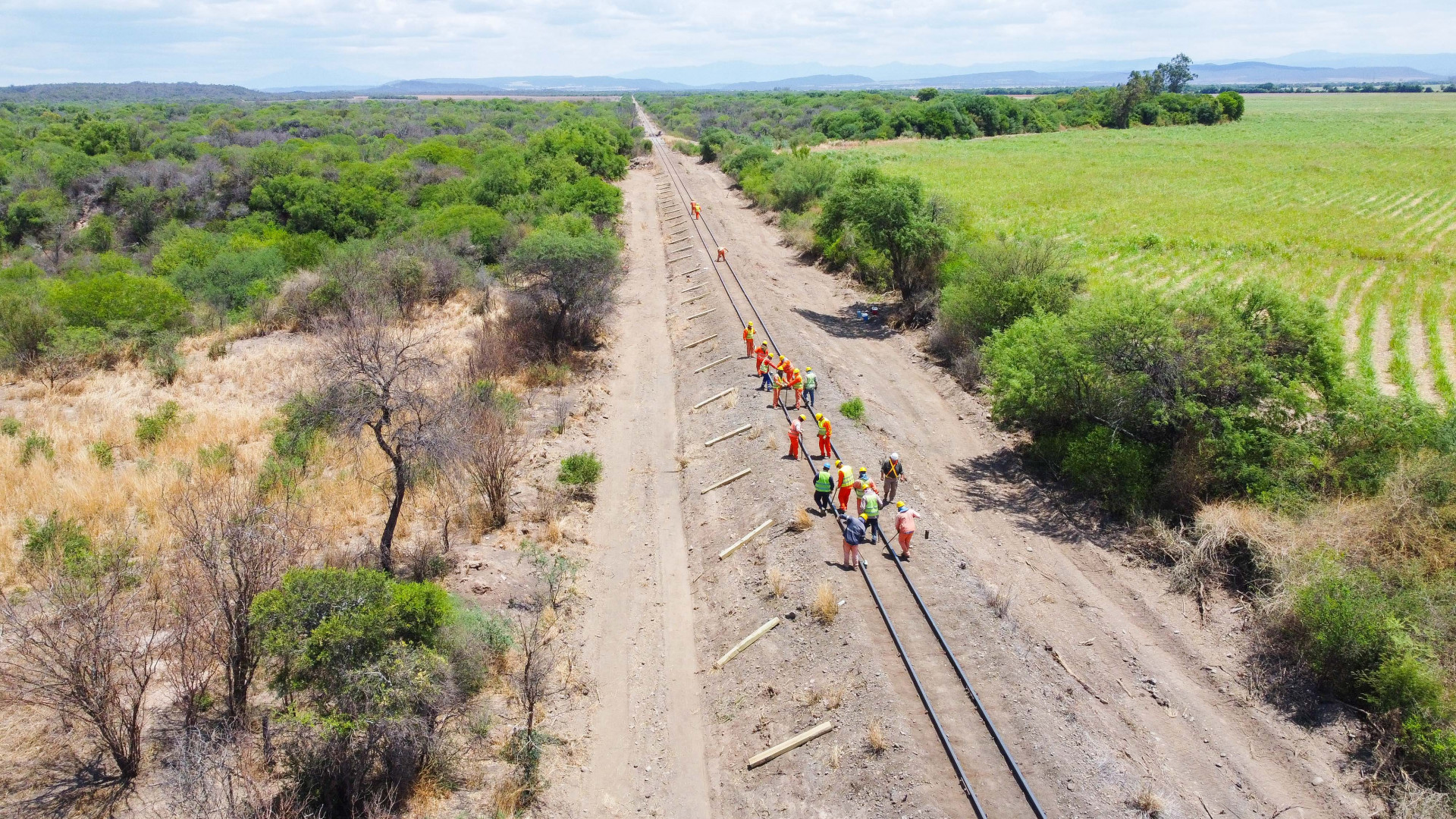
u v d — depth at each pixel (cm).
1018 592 1778
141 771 1151
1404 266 4625
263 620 1115
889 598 1589
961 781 1159
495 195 5966
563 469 2202
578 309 3306
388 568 1634
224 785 1062
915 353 3431
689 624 1678
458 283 4072
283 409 2514
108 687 1123
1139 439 2219
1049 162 9562
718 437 2467
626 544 1966
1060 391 2331
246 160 6556
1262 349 2091
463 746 1254
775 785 1241
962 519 2108
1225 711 1462
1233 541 1830
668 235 5697
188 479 1988
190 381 2953
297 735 1102
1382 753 1318
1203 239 5397
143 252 5478
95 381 2931
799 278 4581
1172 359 2083
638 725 1396
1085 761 1223
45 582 1541
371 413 1631
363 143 10006
